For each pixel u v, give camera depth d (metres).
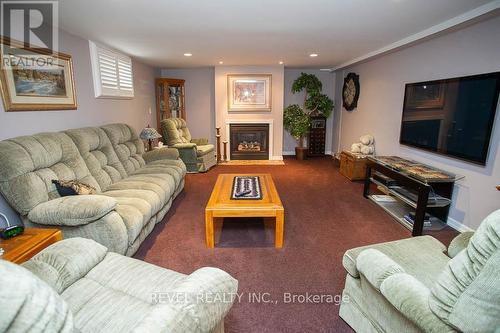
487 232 0.82
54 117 2.73
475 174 2.59
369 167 3.68
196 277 1.10
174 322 0.88
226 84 6.02
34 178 2.00
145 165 3.77
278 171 5.31
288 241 2.60
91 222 1.91
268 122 6.18
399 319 1.21
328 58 4.86
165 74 6.33
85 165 2.64
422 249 1.62
